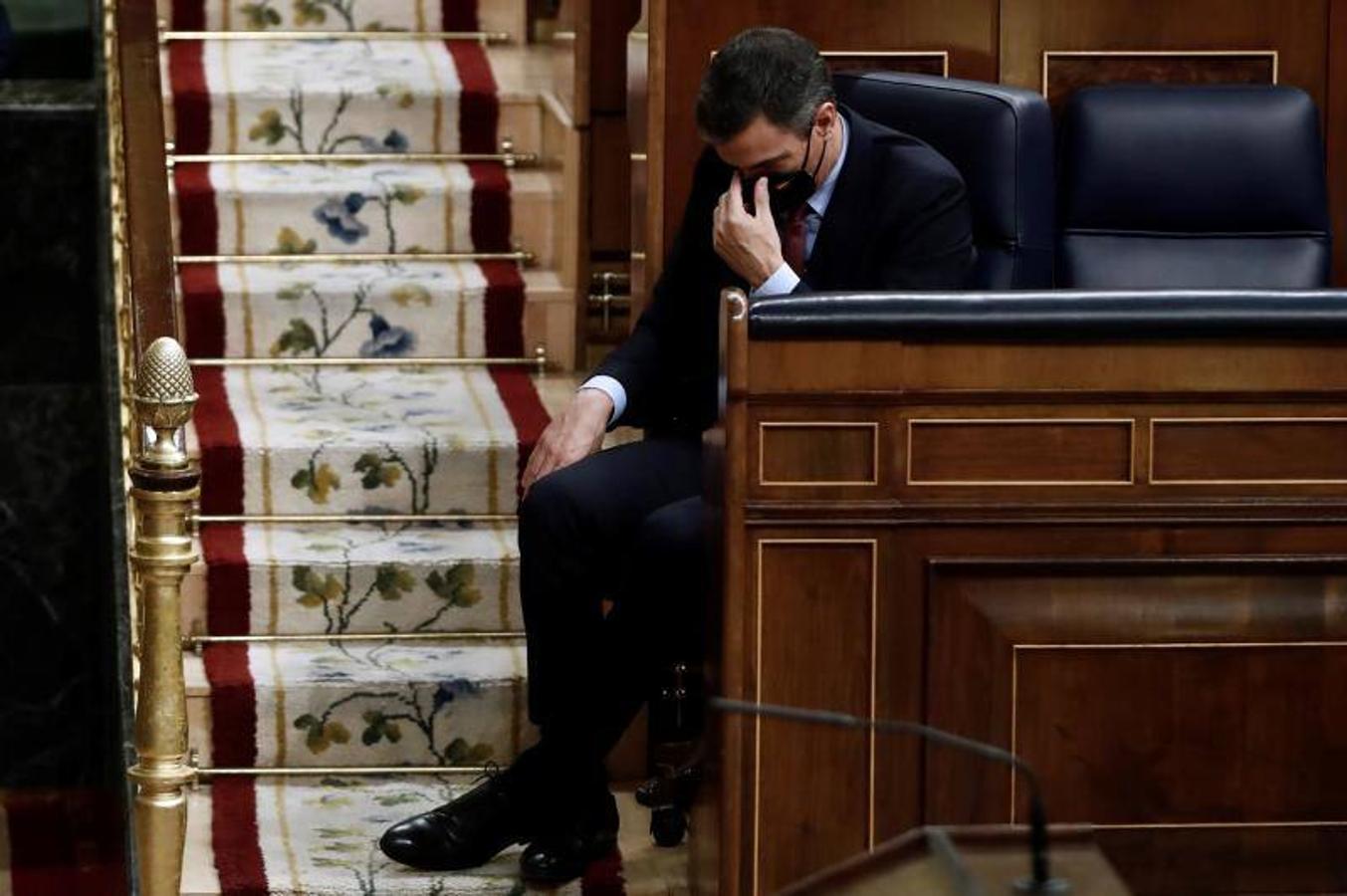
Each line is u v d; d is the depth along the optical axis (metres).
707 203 10.27
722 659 8.73
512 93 14.14
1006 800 8.80
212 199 13.33
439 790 11.02
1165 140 10.80
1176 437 8.66
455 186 13.59
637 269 11.59
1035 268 10.15
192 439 11.85
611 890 10.10
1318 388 8.64
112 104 10.25
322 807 10.77
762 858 8.82
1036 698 8.76
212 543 11.62
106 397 9.88
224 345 12.96
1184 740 8.83
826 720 5.62
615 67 13.83
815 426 8.56
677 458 10.15
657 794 10.48
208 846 10.34
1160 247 10.88
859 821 8.82
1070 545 8.69
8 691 10.02
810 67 9.54
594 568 9.91
